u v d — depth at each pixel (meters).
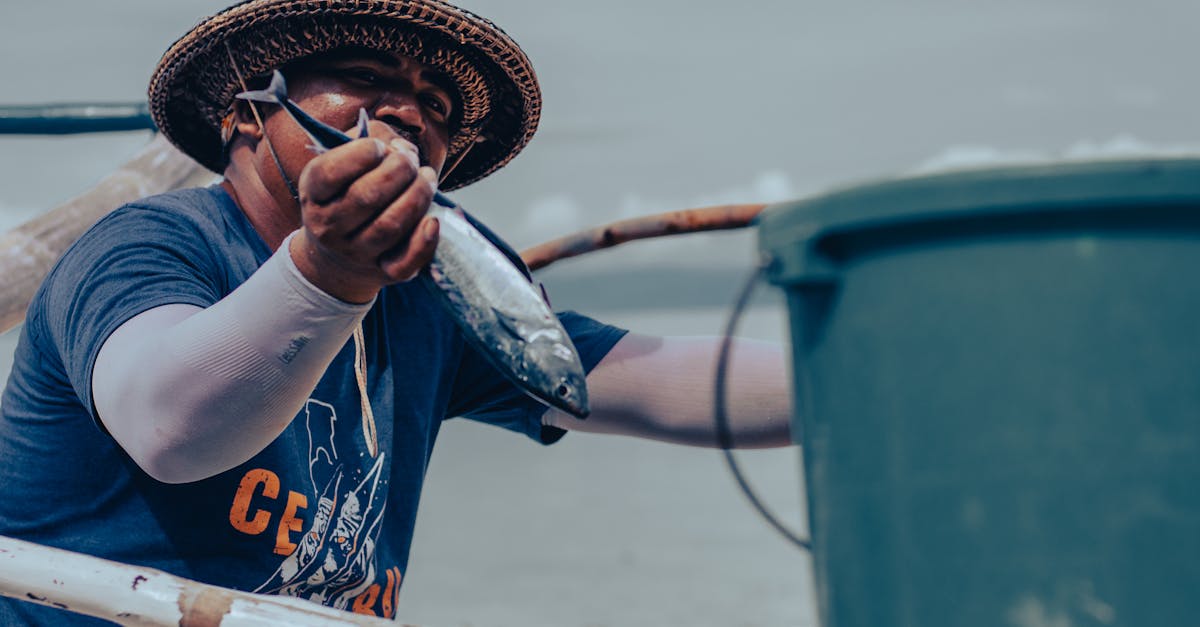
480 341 1.25
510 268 1.26
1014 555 0.89
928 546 0.92
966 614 0.90
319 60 1.69
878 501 0.95
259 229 1.71
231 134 1.76
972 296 0.91
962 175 0.90
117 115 2.68
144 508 1.55
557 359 1.23
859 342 0.96
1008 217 0.90
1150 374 0.88
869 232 0.95
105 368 1.35
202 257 1.57
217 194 1.72
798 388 1.05
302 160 1.65
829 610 1.01
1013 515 0.89
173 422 1.29
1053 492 0.88
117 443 1.55
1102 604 0.87
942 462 0.91
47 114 2.67
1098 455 0.88
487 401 2.02
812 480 1.03
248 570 1.58
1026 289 0.89
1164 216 0.88
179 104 1.89
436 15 1.69
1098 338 0.88
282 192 1.68
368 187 1.17
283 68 1.70
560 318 2.07
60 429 1.56
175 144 1.96
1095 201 0.87
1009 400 0.89
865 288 0.96
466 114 1.89
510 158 2.12
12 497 1.58
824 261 0.98
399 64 1.71
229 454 1.32
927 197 0.90
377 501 1.73
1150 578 0.87
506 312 1.24
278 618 1.24
